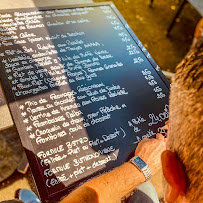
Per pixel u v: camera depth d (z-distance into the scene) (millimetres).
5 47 1443
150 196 1451
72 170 1155
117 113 1390
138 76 1593
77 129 1269
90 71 1510
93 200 1005
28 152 1139
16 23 1580
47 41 1564
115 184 1079
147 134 1370
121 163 1244
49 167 1132
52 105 1309
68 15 1774
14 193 2072
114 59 1624
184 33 4207
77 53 1571
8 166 2166
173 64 3670
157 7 4566
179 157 543
